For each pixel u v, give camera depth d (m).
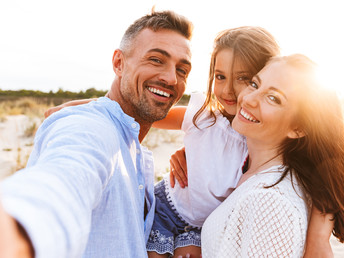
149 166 1.73
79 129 0.98
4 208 0.39
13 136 9.33
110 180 1.09
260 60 1.71
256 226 1.14
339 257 3.03
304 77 1.30
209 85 1.95
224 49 1.77
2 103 18.39
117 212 1.11
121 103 1.66
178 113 2.06
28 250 0.40
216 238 1.35
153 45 1.54
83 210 0.61
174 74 1.58
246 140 1.75
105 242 1.08
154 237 1.77
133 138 1.44
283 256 1.11
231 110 1.84
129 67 1.60
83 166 0.73
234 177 1.72
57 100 22.84
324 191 1.30
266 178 1.27
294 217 1.14
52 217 0.48
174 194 1.91
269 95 1.33
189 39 1.67
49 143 0.91
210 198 1.76
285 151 1.39
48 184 0.55
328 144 1.33
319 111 1.31
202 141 1.84
